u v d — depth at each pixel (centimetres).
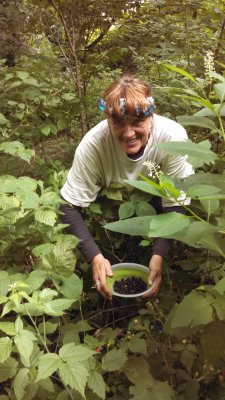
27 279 146
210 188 111
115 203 214
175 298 189
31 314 132
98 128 190
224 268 180
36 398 132
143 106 167
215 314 135
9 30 352
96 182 200
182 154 116
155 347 158
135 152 182
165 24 276
